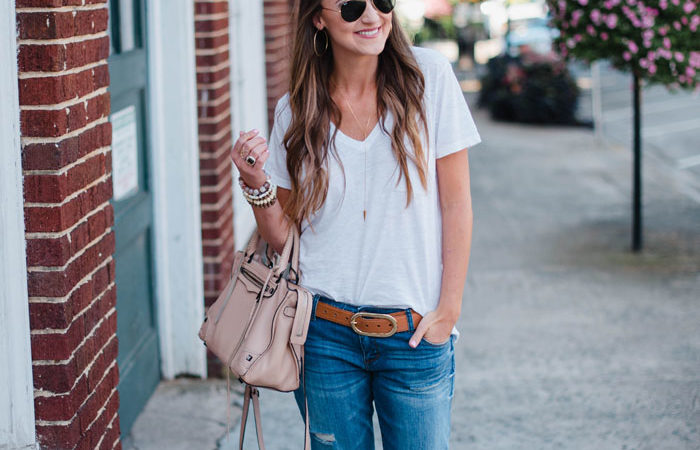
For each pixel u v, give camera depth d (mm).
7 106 2482
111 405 3080
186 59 4328
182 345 4672
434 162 2387
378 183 2361
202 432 4160
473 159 11477
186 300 4613
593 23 6570
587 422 4230
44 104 2502
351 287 2400
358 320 2387
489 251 7305
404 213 2361
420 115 2344
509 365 4957
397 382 2432
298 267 2482
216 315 2506
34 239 2564
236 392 4590
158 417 4297
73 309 2682
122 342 4008
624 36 6512
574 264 6887
